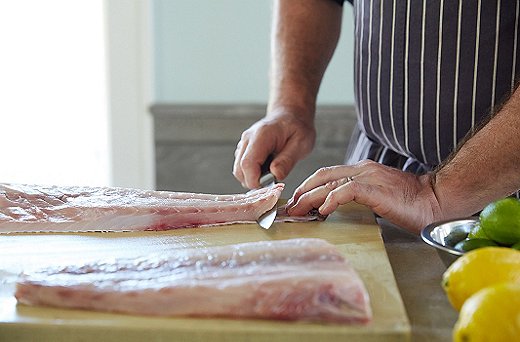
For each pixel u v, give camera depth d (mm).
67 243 1431
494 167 1508
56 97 3234
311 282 1062
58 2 3156
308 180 1577
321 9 2131
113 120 2988
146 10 2904
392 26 1776
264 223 1505
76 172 3277
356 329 1035
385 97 1826
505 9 1672
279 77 2098
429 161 1821
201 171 2979
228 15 2900
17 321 1073
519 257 1048
